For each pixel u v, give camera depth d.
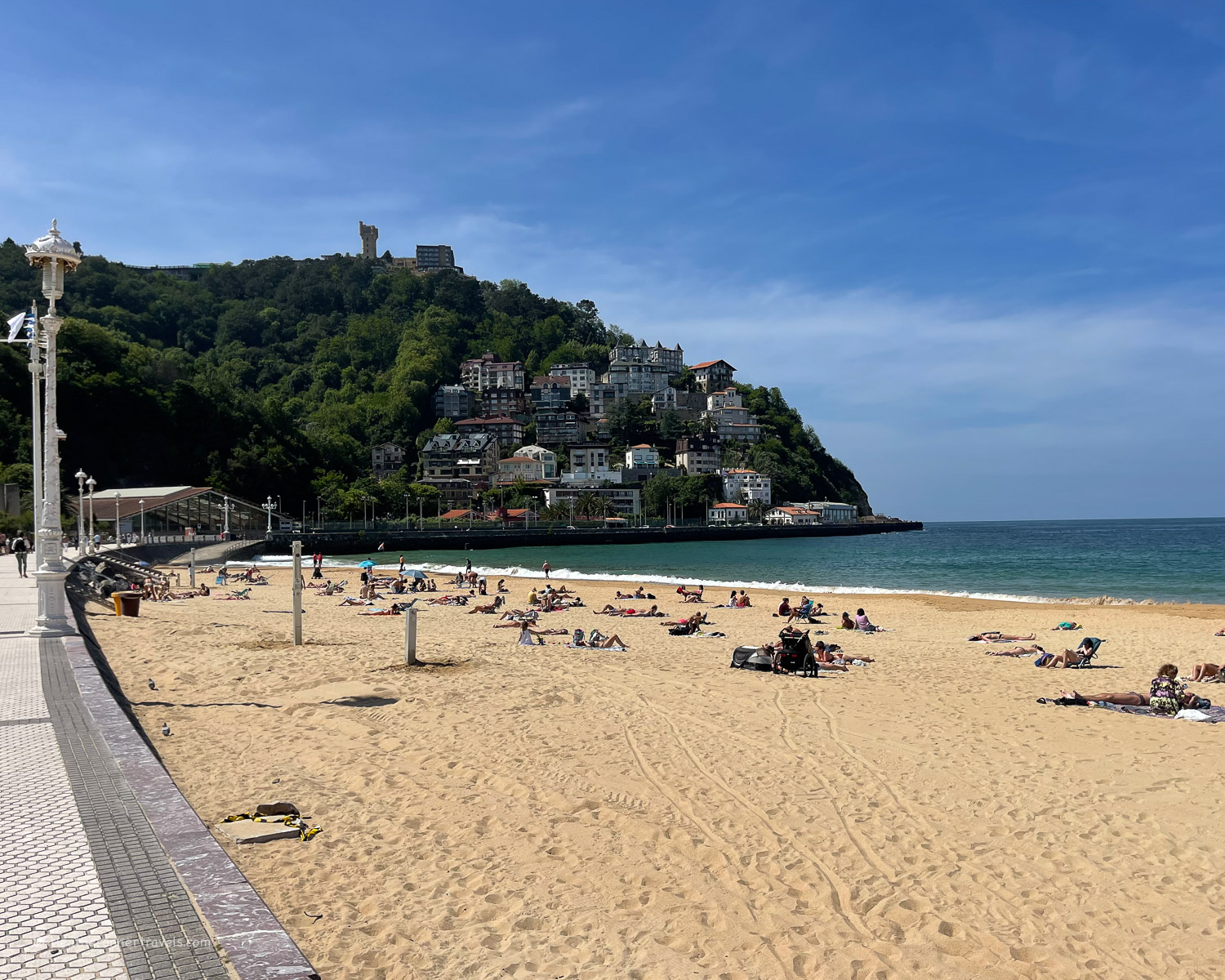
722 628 29.22
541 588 53.59
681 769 10.77
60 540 16.84
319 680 16.03
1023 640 26.17
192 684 15.57
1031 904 7.09
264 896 6.82
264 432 160.50
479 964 5.86
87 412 131.25
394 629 26.14
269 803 9.13
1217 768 10.98
